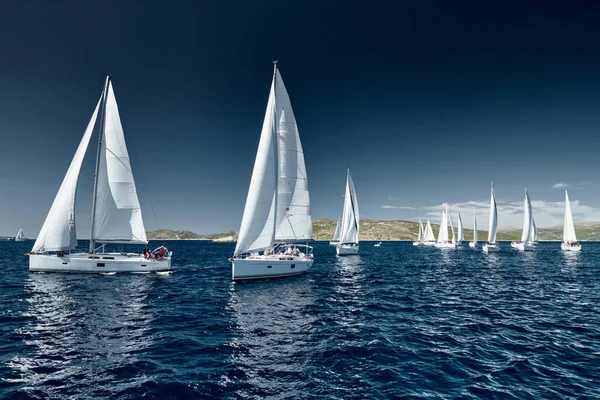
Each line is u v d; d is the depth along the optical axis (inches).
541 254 3383.4
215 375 401.4
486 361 456.4
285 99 1251.2
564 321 677.9
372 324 645.9
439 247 4889.3
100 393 350.9
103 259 1315.2
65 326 607.5
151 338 544.4
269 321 661.9
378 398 347.6
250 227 1152.8
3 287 1013.2
